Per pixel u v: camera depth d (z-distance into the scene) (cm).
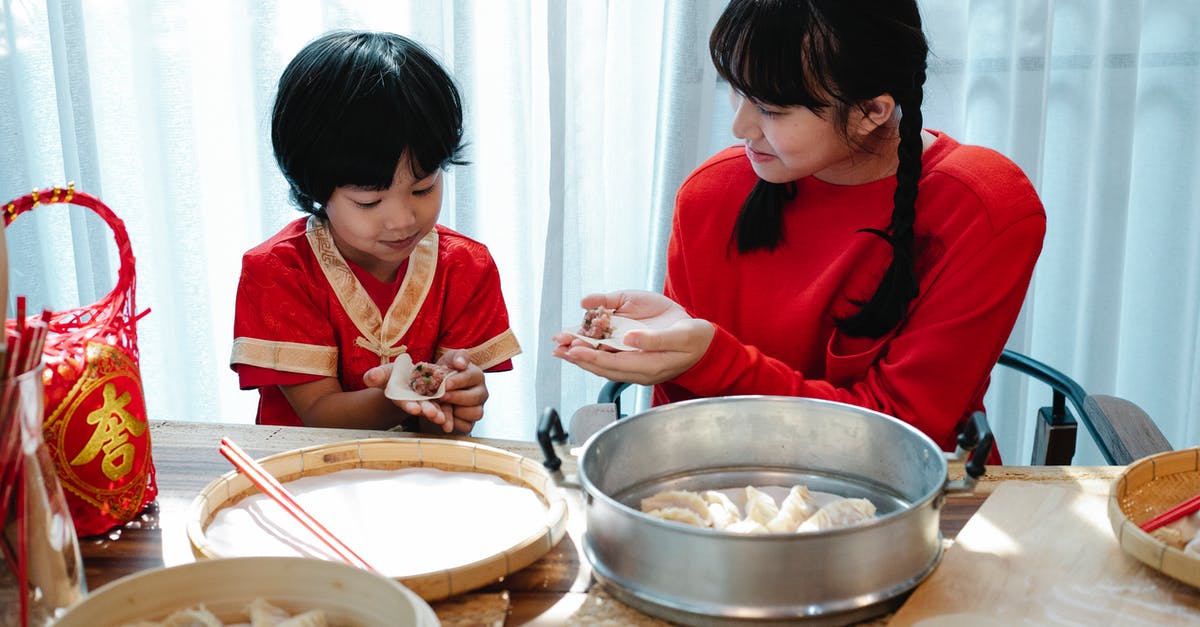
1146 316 223
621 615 78
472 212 206
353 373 146
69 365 85
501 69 202
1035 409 226
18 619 66
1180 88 210
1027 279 132
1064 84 207
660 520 74
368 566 80
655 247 206
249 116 207
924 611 76
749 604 73
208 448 108
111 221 90
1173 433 226
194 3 204
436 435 127
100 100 207
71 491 87
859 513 83
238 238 218
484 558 78
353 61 127
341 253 145
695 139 200
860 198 139
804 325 141
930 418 129
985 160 136
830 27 116
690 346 123
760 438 95
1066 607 77
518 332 216
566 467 104
